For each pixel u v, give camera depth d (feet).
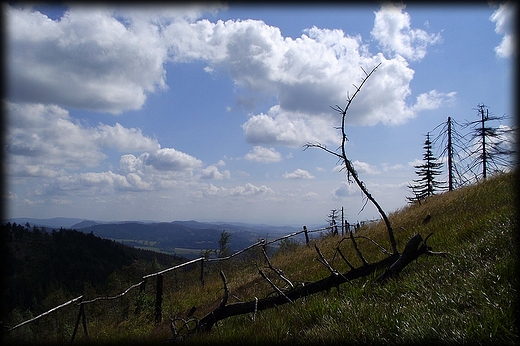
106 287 49.01
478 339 11.80
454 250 21.83
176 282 49.96
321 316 16.56
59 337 27.25
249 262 55.01
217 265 57.93
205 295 40.91
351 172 22.62
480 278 15.79
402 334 12.94
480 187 49.16
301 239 63.36
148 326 30.68
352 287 20.21
